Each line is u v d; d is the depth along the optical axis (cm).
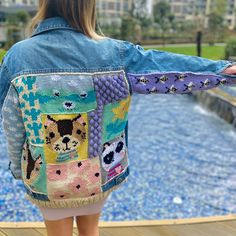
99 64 117
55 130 116
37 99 113
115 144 129
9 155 127
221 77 124
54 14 119
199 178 413
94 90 117
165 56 124
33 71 112
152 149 517
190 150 514
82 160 122
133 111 780
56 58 114
